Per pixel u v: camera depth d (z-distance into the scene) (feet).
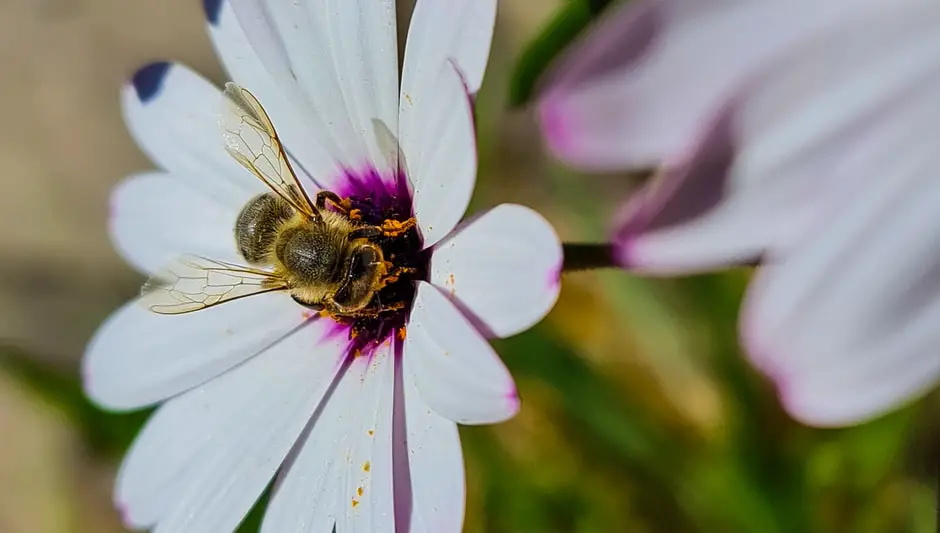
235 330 0.34
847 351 0.23
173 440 0.34
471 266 0.29
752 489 0.37
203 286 0.34
